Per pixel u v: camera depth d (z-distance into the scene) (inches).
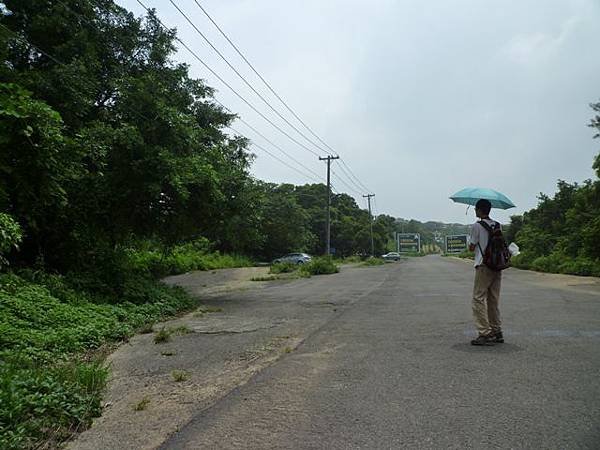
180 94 662.5
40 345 279.4
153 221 555.2
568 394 177.2
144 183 496.4
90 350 305.7
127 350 302.8
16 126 328.5
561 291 573.6
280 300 584.4
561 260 1129.4
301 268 1305.4
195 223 614.2
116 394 207.5
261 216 692.1
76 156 407.2
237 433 153.3
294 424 158.2
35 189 379.9
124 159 492.7
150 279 575.2
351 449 137.9
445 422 154.7
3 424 153.3
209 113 703.7
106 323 354.9
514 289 611.2
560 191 1540.4
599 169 914.7
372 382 199.9
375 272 1300.4
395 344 272.8
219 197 556.4
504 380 195.6
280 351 271.7
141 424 168.7
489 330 260.2
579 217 1124.5
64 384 192.4
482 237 260.1
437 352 247.8
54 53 540.1
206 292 784.9
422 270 1354.6
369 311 427.2
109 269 513.0
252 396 189.8
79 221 502.0
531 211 1707.7
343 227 3166.8
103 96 585.0
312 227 2935.5
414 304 469.1
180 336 345.1
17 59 543.5
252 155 767.7
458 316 370.9
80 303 409.7
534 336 278.5
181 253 1472.7
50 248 518.3
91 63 544.7
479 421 154.6
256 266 1829.5
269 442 145.1
